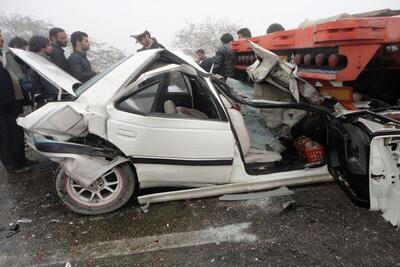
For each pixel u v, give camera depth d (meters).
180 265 2.20
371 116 2.64
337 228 2.52
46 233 2.62
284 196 3.00
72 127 2.63
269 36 3.71
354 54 2.52
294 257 2.22
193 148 2.79
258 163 3.19
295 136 3.40
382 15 3.23
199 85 2.87
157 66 2.93
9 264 2.27
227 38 5.57
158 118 2.72
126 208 2.97
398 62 3.21
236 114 2.97
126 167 2.86
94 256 2.32
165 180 2.90
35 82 4.08
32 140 2.85
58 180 2.81
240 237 2.46
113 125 2.65
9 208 3.07
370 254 2.21
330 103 3.04
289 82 2.99
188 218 2.75
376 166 2.35
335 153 2.76
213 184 3.04
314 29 2.69
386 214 2.38
